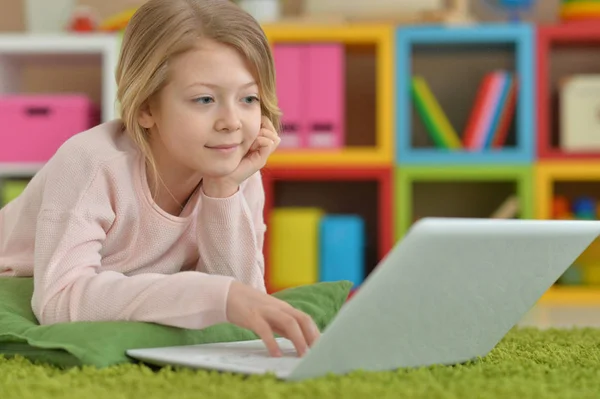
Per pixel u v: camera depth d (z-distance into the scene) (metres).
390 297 0.88
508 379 0.95
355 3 3.25
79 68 3.67
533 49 3.10
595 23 3.09
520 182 3.07
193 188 1.34
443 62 3.53
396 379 0.91
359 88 3.58
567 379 0.99
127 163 1.28
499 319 1.08
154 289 1.12
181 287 1.10
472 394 0.85
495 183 3.53
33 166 3.07
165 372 0.95
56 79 3.67
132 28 1.23
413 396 0.83
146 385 0.88
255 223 1.45
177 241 1.37
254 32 1.20
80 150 1.26
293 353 1.04
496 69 3.51
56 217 1.21
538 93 3.09
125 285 1.14
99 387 0.88
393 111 3.09
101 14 3.66
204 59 1.16
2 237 1.48
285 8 3.59
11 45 3.11
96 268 1.23
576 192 3.53
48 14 3.60
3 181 3.21
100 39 3.09
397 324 0.93
